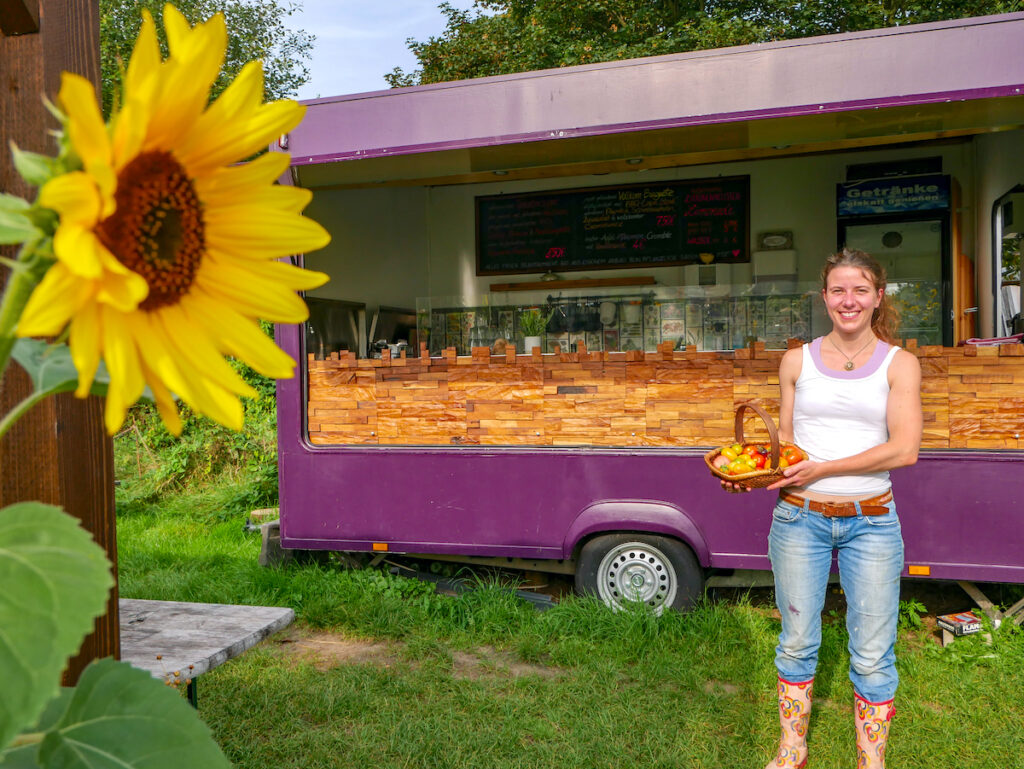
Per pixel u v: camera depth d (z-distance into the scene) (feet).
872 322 9.21
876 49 12.85
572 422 15.10
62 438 3.83
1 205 1.69
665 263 26.50
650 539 14.53
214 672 12.70
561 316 21.56
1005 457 12.99
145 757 1.97
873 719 8.61
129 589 16.33
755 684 12.16
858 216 24.43
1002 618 13.48
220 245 2.12
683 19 42.88
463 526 15.07
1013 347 13.23
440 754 10.24
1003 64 12.40
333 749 10.43
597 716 11.20
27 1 3.66
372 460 15.47
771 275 25.39
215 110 2.01
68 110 1.61
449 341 22.38
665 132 14.06
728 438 14.55
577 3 43.91
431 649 13.74
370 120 14.97
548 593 16.29
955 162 23.43
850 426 8.70
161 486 26.30
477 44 44.73
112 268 1.69
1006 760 10.05
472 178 20.16
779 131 14.21
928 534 13.25
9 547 1.70
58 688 1.57
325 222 18.58
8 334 1.81
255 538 20.85
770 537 9.26
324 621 14.88
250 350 2.11
